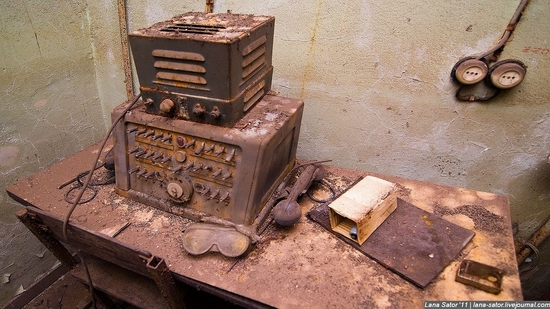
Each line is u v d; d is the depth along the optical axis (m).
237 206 0.98
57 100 1.49
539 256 1.41
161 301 1.08
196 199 1.04
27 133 1.39
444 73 1.18
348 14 1.19
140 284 1.13
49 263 1.67
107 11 1.48
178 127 0.99
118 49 1.55
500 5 1.03
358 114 1.37
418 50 1.17
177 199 1.05
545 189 1.27
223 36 0.87
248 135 0.93
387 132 1.37
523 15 1.02
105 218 1.06
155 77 0.96
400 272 0.87
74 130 1.61
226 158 0.95
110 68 1.62
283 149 1.11
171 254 0.94
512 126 1.20
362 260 0.92
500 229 1.02
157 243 0.97
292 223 0.98
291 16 1.26
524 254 1.37
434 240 0.97
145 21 1.47
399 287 0.85
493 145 1.25
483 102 1.19
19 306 1.54
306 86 1.39
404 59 1.20
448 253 0.93
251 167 0.93
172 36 0.87
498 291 0.81
